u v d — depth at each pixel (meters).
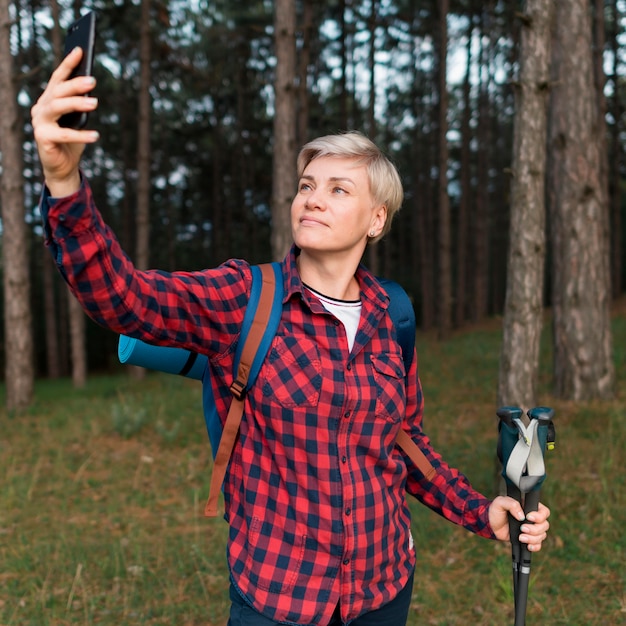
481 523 1.67
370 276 1.60
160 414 8.55
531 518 1.61
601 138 14.34
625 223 26.70
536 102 4.65
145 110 13.62
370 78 18.95
